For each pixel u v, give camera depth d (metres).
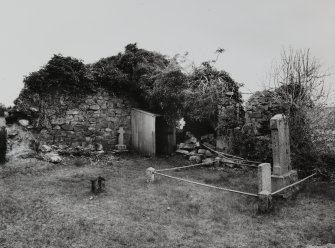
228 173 12.27
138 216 6.91
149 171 10.20
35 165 11.29
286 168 9.71
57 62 14.45
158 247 5.43
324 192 9.29
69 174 10.73
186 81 15.60
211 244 5.65
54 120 14.47
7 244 5.26
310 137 12.02
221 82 15.80
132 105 17.16
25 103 13.72
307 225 6.65
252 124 14.17
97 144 15.36
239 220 6.93
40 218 6.48
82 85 15.21
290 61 13.31
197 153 15.34
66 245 5.33
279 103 13.32
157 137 17.22
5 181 9.07
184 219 6.90
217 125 15.38
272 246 5.60
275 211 7.52
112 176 10.87
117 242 5.57
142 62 16.62
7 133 12.38
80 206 7.40
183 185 10.08
